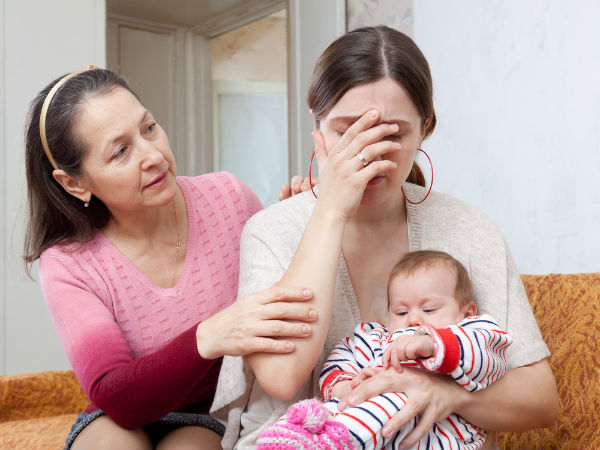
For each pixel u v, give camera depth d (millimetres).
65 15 3314
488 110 2623
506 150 2549
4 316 3113
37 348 3178
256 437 1218
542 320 1663
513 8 2498
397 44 1220
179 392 1271
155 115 5492
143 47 5430
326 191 1233
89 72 1634
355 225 1405
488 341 1164
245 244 1392
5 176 3150
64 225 1708
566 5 2281
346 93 1199
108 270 1641
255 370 1183
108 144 1519
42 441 1805
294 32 3775
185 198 1770
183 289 1696
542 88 2389
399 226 1441
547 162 2373
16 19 3201
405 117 1202
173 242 1725
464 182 2754
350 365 1271
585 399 1470
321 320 1180
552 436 1512
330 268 1197
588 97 2211
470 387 1149
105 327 1478
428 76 1265
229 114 6043
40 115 1589
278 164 6211
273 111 6180
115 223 1708
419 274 1313
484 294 1354
